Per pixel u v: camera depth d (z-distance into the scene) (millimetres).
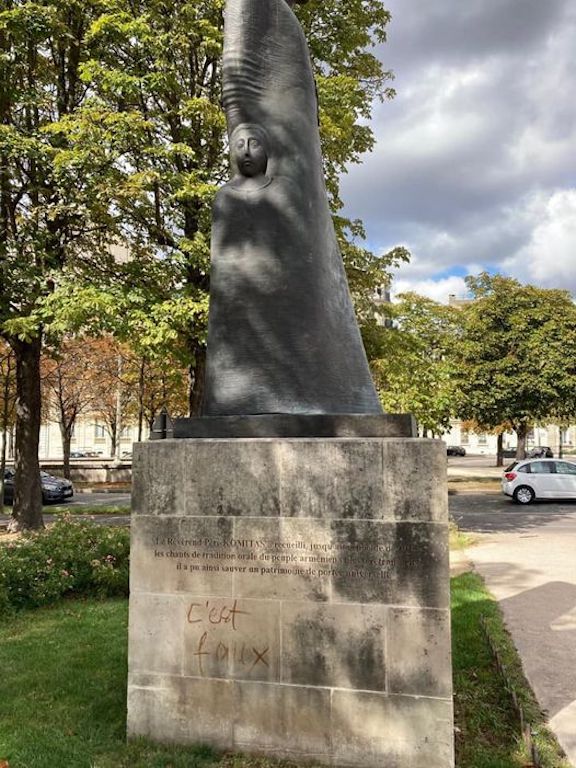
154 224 14930
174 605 4430
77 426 60406
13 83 15094
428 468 4023
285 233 4879
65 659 6305
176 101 14648
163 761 4094
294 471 4270
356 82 14516
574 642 6539
